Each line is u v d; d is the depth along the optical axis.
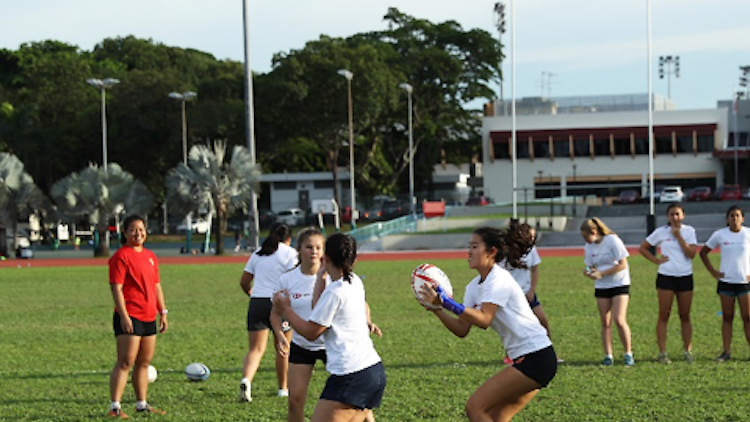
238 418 11.25
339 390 8.30
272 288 12.36
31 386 13.64
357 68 85.12
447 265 42.97
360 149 98.44
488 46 96.69
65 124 93.19
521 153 98.25
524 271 14.91
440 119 99.88
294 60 84.94
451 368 14.48
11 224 58.47
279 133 91.56
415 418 11.02
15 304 27.20
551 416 10.97
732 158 94.38
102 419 11.30
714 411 11.05
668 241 15.01
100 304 27.09
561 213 73.31
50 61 96.25
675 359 15.22
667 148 96.88
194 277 37.53
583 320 20.67
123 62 117.81
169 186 59.84
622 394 12.18
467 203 88.62
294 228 85.69
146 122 88.69
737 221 14.99
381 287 31.08
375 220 90.94
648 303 23.81
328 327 8.36
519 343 8.52
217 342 18.31
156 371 14.70
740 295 15.04
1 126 84.25
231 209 59.97
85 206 58.72
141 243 11.83
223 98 94.94
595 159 97.31
